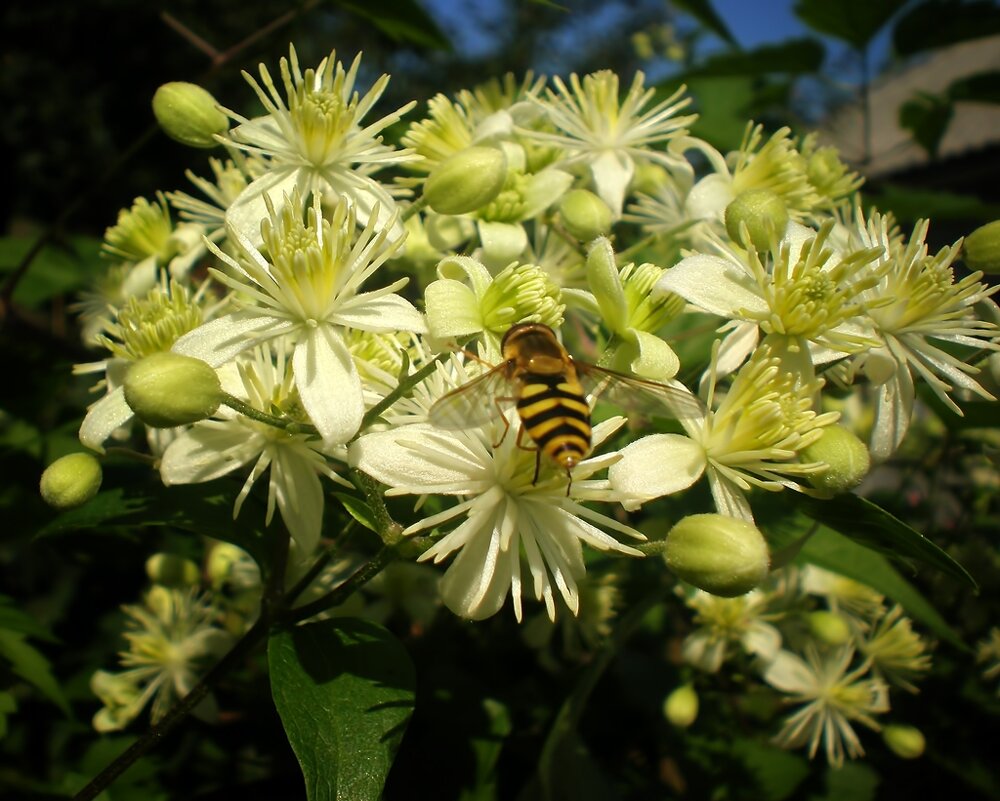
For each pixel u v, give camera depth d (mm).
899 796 110
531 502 66
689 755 106
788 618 110
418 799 87
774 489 70
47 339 153
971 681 117
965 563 127
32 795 95
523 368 65
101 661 110
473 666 104
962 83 151
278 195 80
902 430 76
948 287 77
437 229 92
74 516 77
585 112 100
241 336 68
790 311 72
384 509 66
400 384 67
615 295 71
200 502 79
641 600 100
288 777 96
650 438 69
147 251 100
